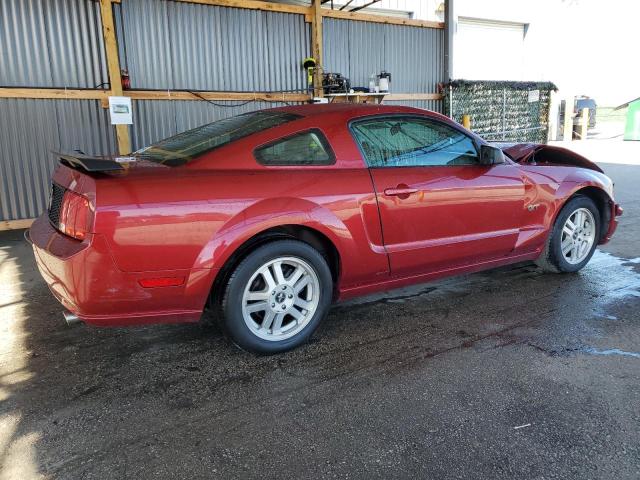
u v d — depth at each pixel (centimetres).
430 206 351
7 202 698
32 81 697
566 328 348
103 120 746
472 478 206
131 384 282
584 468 211
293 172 309
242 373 293
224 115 864
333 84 923
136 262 262
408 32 1087
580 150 1590
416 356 311
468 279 459
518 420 244
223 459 219
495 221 390
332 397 266
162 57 796
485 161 378
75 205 266
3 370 298
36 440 232
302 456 221
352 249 323
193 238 271
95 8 725
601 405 256
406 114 361
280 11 892
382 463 216
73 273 258
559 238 438
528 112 1402
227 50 852
